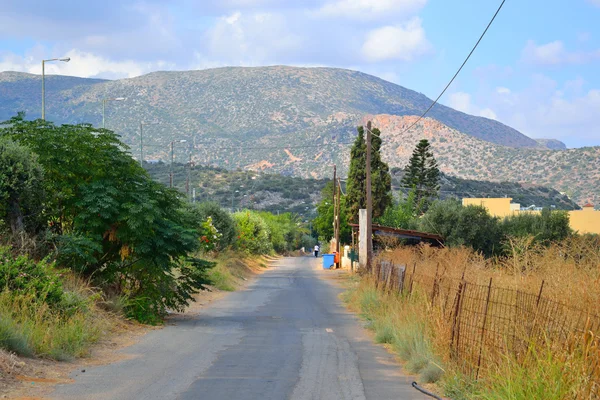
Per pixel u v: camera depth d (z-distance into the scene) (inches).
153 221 663.8
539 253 526.3
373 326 658.2
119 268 685.3
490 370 342.6
